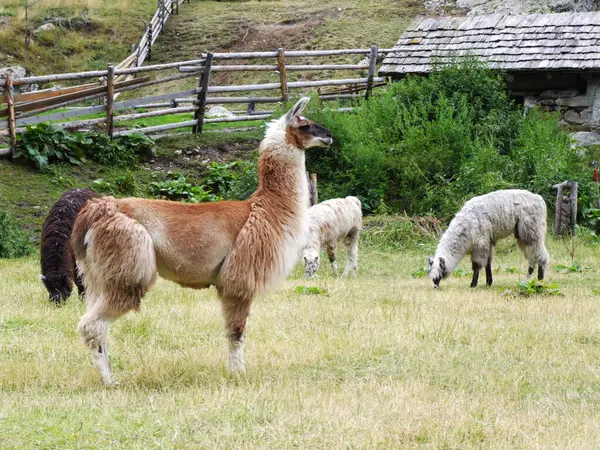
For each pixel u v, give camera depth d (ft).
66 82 88.84
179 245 20.29
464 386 20.66
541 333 26.40
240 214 21.03
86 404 18.28
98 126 60.39
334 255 42.14
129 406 18.12
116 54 96.48
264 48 94.99
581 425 17.52
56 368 21.74
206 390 19.39
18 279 36.37
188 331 26.43
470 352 23.95
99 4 105.29
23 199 50.24
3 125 53.78
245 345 24.47
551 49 66.69
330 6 105.81
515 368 22.41
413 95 62.59
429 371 22.04
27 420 17.01
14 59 88.79
